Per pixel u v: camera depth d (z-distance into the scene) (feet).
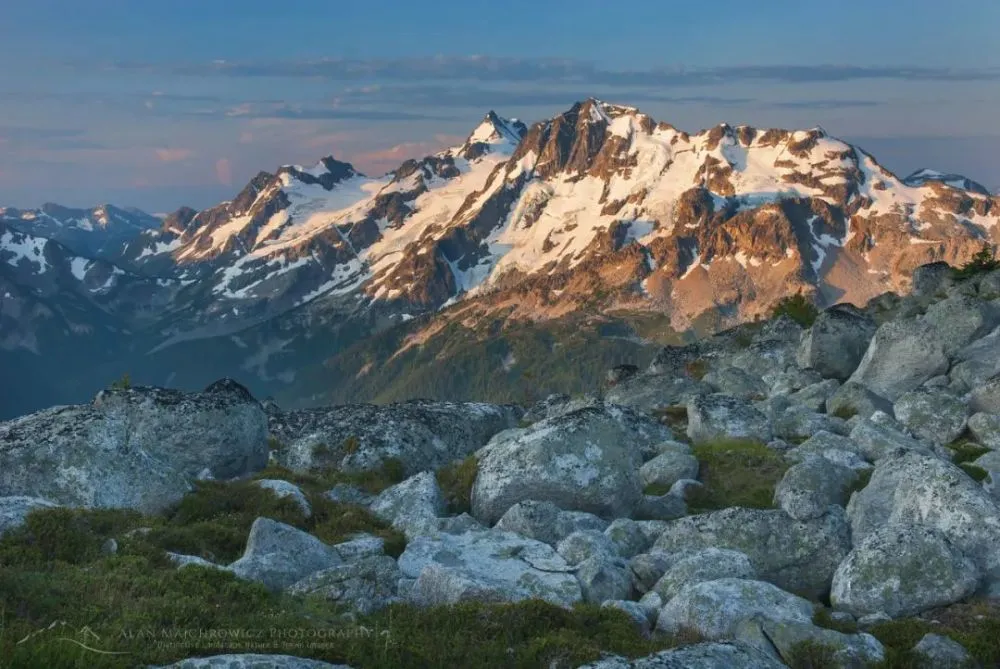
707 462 114.32
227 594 59.72
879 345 164.35
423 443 129.70
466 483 106.52
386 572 70.23
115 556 65.36
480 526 89.97
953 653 58.44
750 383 183.83
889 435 114.01
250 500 92.84
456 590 66.95
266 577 69.31
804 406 143.74
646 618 66.90
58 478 86.53
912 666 57.62
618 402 178.81
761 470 110.73
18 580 54.19
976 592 70.69
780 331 242.78
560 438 101.40
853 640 58.95
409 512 96.07
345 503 100.73
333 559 75.41
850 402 144.97
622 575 74.28
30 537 66.74
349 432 128.16
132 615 51.80
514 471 100.12
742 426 129.80
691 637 62.59
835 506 86.84
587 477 98.99
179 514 88.43
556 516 89.15
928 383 154.30
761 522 81.71
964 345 162.61
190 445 114.83
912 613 68.59
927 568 69.41
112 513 80.38
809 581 78.95
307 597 64.69
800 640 58.59
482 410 148.36
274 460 128.57
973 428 123.85
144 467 90.99
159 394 118.11
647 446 124.98
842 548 80.12
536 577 72.90
